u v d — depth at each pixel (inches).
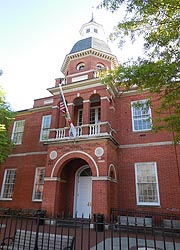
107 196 445.7
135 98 617.3
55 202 494.9
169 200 482.0
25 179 671.1
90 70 638.5
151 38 247.9
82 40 777.6
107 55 715.4
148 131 564.7
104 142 491.2
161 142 539.5
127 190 530.3
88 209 546.6
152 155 538.0
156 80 247.4
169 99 275.9
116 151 567.2
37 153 687.7
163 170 512.7
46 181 522.0
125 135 588.7
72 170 594.9
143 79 253.4
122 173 551.2
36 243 237.8
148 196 508.7
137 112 603.2
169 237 362.3
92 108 650.2
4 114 581.6
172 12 230.5
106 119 522.0
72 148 521.7
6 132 595.8
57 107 606.5
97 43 748.6
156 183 510.0
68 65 738.2
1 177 715.4
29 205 623.8
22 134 755.4
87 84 581.0
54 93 627.2
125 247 281.7
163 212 477.4
